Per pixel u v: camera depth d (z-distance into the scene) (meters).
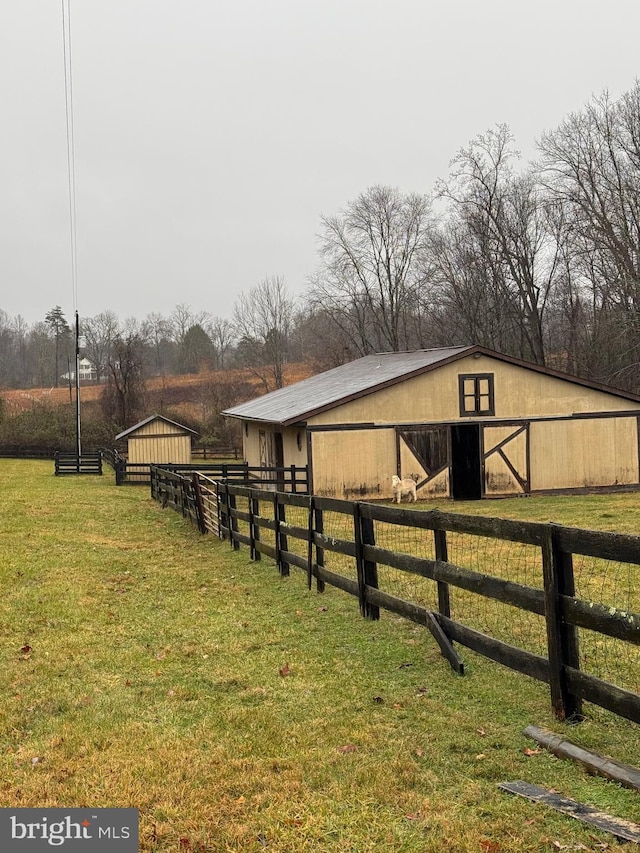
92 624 7.46
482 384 21.80
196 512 14.38
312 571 8.58
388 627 6.87
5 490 23.95
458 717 4.76
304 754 4.32
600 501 19.88
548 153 36.88
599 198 31.23
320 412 20.67
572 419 22.39
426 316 46.28
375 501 21.16
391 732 4.60
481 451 21.78
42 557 11.27
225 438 48.53
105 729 4.81
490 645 5.20
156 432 32.84
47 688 5.62
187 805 3.80
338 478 20.92
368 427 21.09
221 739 4.59
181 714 5.05
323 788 3.93
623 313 30.42
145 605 8.26
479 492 22.03
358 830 3.52
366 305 49.62
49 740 4.66
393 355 29.14
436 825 3.53
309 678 5.67
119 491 24.09
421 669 5.71
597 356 34.06
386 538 12.67
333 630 6.93
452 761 4.18
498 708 4.87
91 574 10.04
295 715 4.96
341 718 4.86
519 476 22.03
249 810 3.73
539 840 3.35
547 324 40.47
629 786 3.73
